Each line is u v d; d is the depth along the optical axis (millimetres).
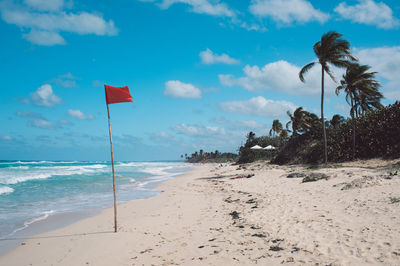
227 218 8773
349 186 10578
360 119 25594
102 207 12477
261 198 11406
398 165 16406
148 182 25000
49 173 32906
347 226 6199
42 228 8914
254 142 58094
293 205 9188
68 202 13789
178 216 9766
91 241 7277
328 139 27578
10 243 7379
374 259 4430
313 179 14656
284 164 30359
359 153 23375
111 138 8234
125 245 6809
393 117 21891
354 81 23500
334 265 4422
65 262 5922
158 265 5422
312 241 5625
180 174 37906
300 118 38156
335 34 21969
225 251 5812
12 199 14297
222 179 23422
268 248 5645
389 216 6434
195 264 5297
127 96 8289
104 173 36656
